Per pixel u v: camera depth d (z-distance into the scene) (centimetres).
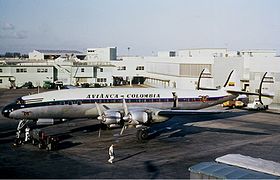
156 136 3741
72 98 3641
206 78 7431
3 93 8081
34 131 3253
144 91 4031
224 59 7006
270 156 2920
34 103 3484
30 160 2756
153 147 3238
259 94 4994
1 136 3666
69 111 3628
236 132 3997
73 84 9956
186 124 4506
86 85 9756
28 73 9644
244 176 1778
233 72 4638
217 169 1888
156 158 2853
